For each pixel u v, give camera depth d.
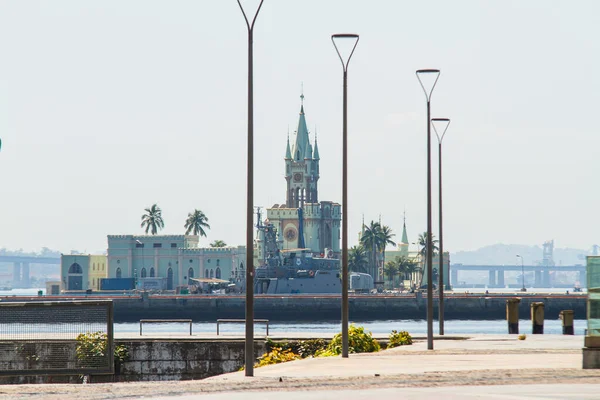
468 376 89.81
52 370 109.00
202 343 154.12
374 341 147.25
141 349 154.00
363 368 104.25
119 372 152.88
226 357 154.00
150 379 153.38
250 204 103.44
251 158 103.75
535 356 119.75
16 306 110.69
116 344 154.00
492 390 77.25
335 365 110.31
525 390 76.94
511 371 94.31
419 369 100.31
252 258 102.19
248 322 100.56
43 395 78.12
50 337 114.00
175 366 153.88
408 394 74.81
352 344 143.38
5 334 114.75
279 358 135.75
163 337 160.75
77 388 84.44
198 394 77.88
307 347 153.62
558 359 113.25
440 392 76.06
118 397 76.25
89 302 110.88
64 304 110.50
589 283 96.38
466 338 175.50
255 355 154.00
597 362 96.00
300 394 76.38
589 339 96.31
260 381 89.25
